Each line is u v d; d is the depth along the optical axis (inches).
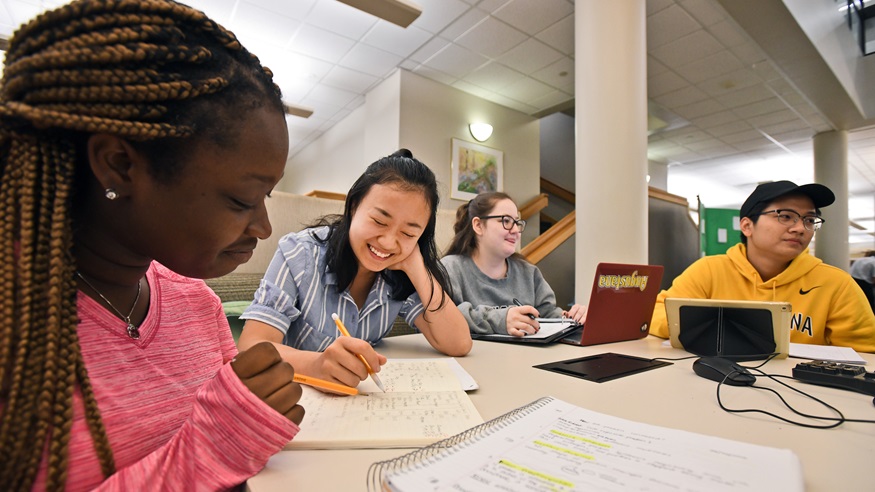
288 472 15.0
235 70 14.9
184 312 19.7
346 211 36.5
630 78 94.8
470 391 24.8
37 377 11.9
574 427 16.6
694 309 37.4
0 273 11.8
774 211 51.9
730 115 190.7
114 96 12.4
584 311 54.5
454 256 63.8
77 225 14.3
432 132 160.7
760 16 114.5
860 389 24.7
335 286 37.1
